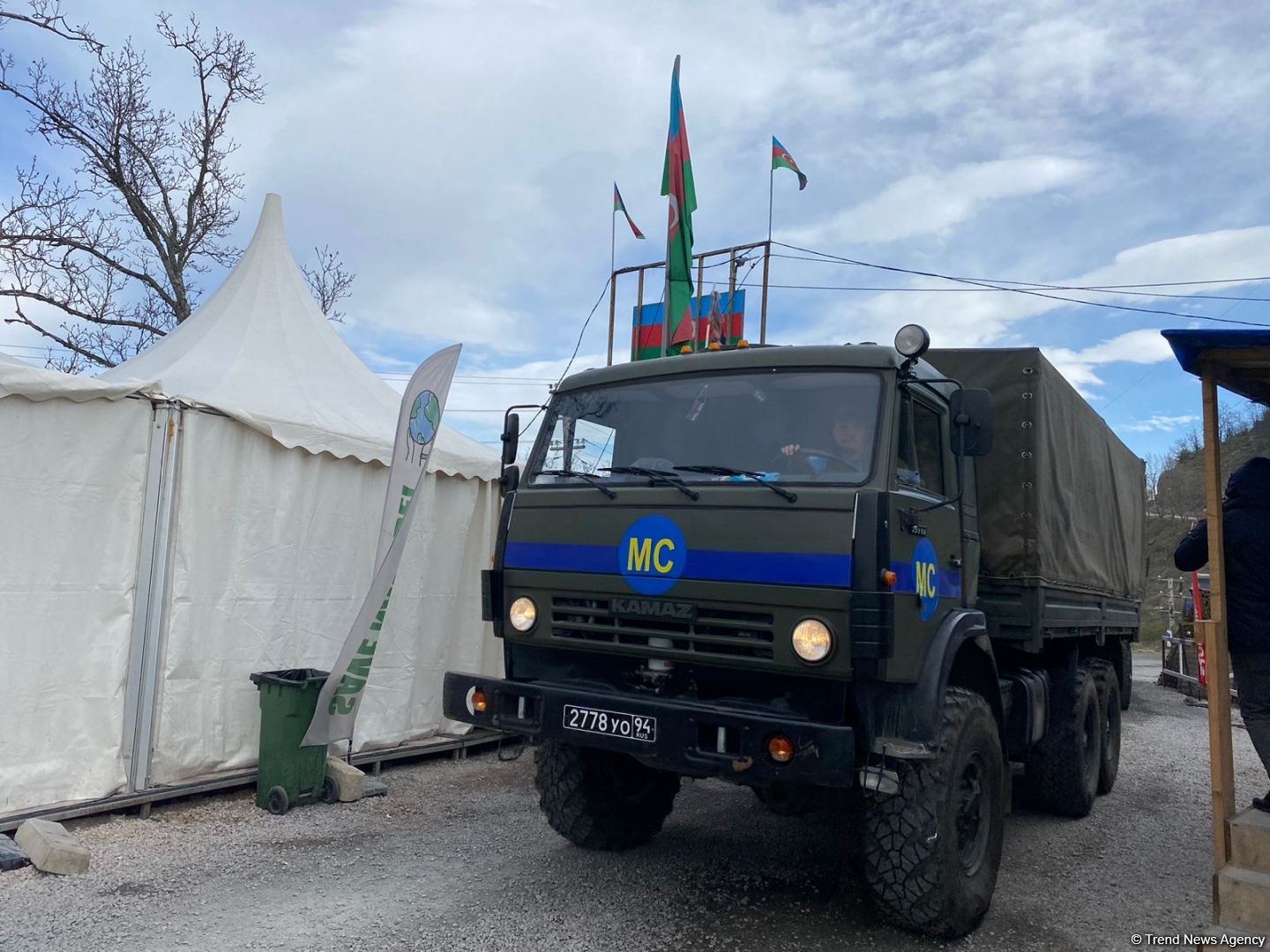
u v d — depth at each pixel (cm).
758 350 455
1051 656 670
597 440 475
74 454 528
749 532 397
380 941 395
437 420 640
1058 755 641
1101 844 598
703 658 403
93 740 534
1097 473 748
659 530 420
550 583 450
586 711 414
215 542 596
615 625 430
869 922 444
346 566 680
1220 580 451
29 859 461
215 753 593
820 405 427
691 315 1059
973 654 467
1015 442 576
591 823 512
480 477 777
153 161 1695
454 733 759
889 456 402
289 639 639
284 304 818
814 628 376
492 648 801
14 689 502
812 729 363
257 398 659
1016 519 569
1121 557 852
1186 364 463
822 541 381
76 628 528
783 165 1010
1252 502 468
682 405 461
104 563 541
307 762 589
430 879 475
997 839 459
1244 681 467
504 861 509
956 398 439
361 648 598
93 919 403
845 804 473
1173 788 776
